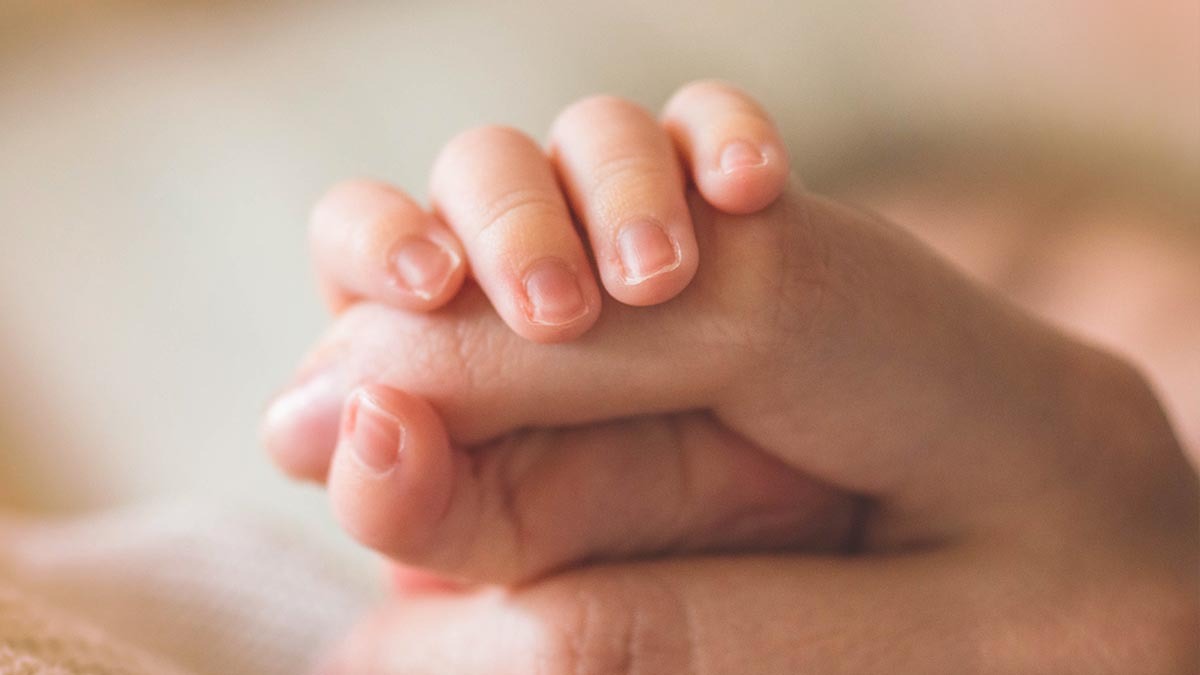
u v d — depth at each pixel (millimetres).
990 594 149
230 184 397
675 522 153
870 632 147
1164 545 153
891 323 144
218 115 406
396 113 414
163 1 415
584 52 441
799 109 449
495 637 149
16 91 394
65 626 156
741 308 141
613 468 150
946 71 426
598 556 152
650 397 145
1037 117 402
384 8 434
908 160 420
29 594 176
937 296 148
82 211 391
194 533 217
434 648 155
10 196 387
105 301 387
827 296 142
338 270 148
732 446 152
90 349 381
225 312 383
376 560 292
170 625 187
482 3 441
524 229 140
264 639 191
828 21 443
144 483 364
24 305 383
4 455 368
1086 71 389
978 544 153
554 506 149
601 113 147
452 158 147
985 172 393
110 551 200
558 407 145
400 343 144
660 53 448
